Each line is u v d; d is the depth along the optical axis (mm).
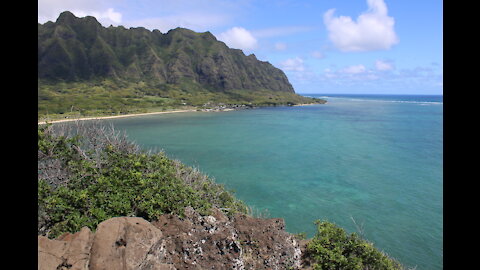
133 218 8508
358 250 12844
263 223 12734
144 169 14484
